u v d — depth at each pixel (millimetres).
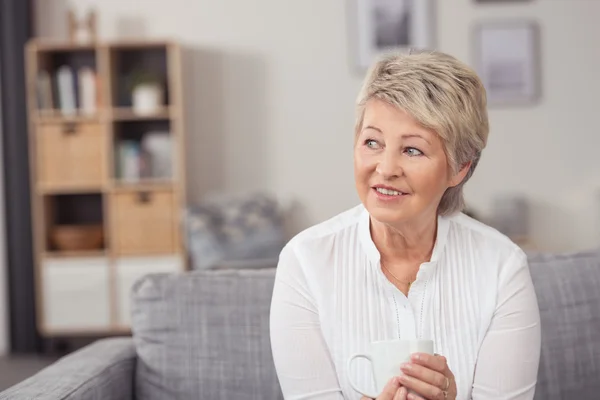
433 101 1188
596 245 5223
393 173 1191
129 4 5227
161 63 5191
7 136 4980
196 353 1590
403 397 1124
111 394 1526
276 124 5270
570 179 5234
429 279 1315
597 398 1583
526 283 1325
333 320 1314
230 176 5277
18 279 5012
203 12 5242
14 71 4977
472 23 5215
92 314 4844
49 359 4852
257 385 1563
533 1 5215
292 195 5273
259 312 1594
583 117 5230
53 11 5219
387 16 5223
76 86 4852
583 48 5219
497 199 5086
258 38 5246
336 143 5266
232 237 4773
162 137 4949
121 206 4867
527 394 1292
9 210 5008
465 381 1293
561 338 1581
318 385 1302
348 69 5250
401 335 1300
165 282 1640
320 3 5238
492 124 5242
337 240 1356
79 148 4840
